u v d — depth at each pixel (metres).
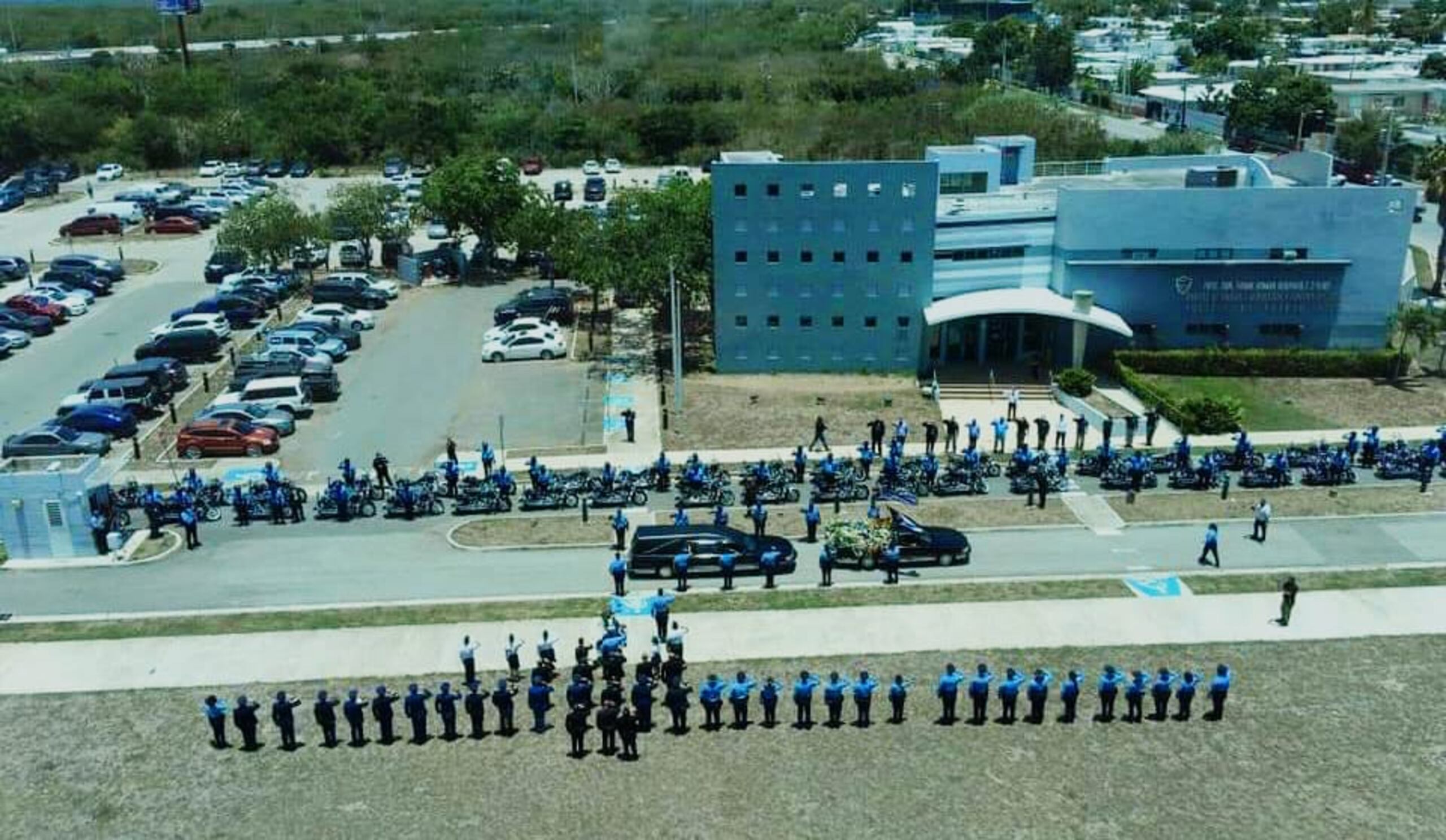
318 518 45.53
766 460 50.38
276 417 54.03
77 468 43.06
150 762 31.00
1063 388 58.09
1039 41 167.75
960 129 127.25
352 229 84.69
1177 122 136.25
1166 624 36.69
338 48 188.00
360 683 34.22
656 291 63.50
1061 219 62.16
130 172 127.88
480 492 45.88
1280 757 30.66
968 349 63.72
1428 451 46.69
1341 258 61.47
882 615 37.34
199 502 45.41
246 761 31.02
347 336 67.56
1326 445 48.97
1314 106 121.88
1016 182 70.50
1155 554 41.47
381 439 53.72
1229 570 40.12
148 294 79.88
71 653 35.97
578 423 55.41
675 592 39.28
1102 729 31.83
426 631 36.84
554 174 123.31
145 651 36.00
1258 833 27.98
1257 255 61.81
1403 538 42.38
